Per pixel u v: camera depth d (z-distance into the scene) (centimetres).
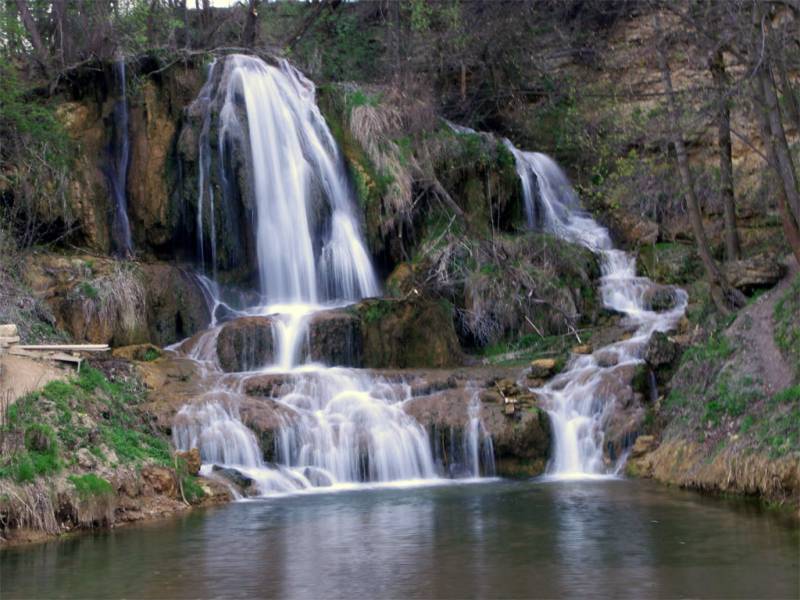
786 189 1914
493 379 2088
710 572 1080
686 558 1148
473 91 3403
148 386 1883
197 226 2514
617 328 2411
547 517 1433
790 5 1808
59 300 2067
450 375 2095
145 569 1140
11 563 1173
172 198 2519
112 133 2511
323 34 3509
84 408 1591
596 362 2147
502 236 2727
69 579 1095
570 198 3152
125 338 2134
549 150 3288
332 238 2612
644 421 1939
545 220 3039
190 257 2538
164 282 2305
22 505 1322
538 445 1927
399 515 1470
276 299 2500
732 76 2177
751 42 1812
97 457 1485
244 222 2519
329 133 2725
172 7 3253
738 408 1714
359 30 3553
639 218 2944
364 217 2658
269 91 2638
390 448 1856
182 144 2519
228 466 1733
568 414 1989
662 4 2239
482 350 2500
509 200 2909
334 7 3528
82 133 2459
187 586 1060
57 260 2202
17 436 1422
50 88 2478
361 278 2614
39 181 2278
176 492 1555
